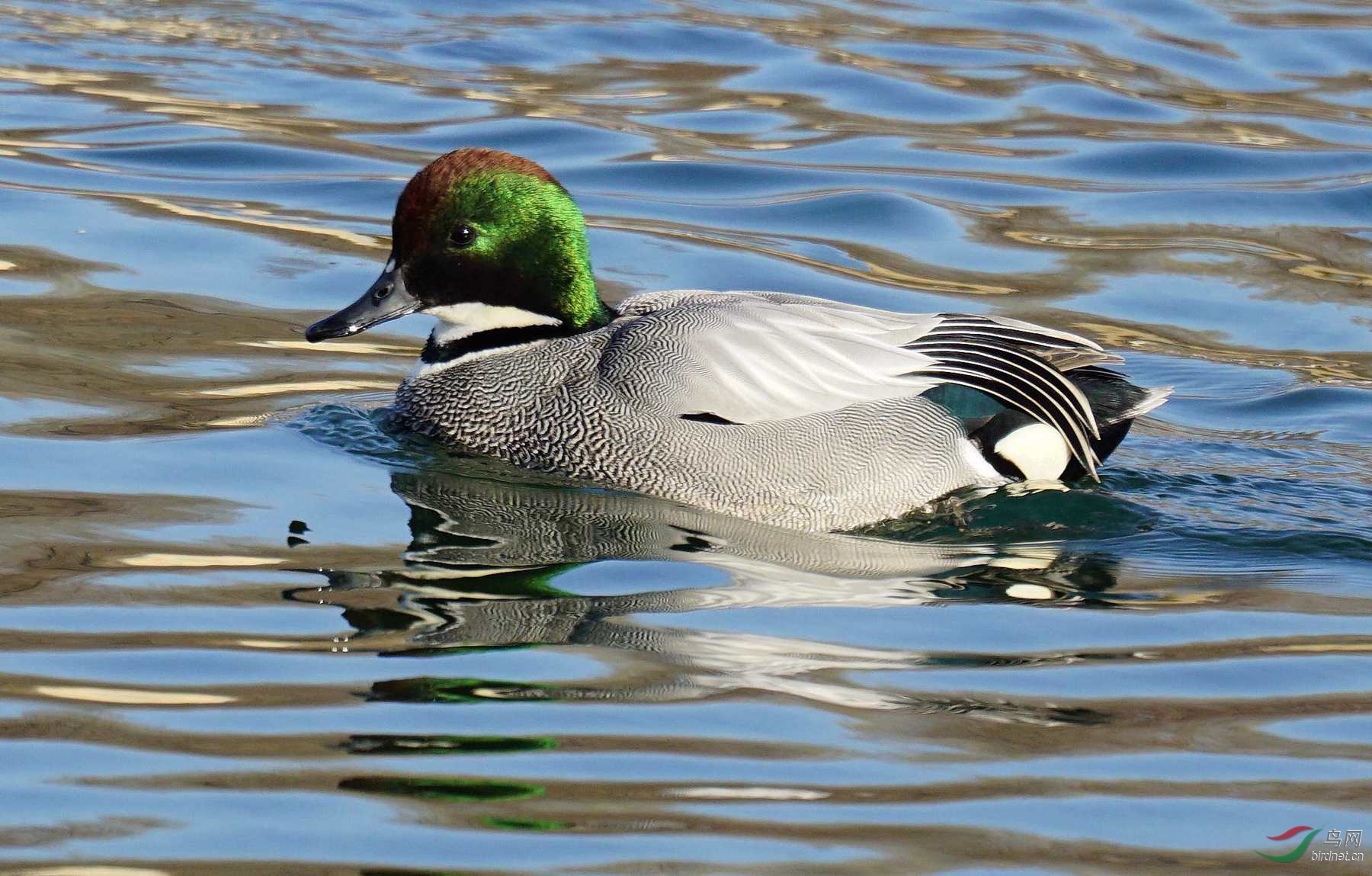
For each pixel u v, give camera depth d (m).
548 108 20.16
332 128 19.33
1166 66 22.02
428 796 8.07
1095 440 12.62
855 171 18.86
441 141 19.11
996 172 18.98
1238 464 13.37
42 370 13.59
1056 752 8.70
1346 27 23.25
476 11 23.39
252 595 10.20
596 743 8.59
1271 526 12.19
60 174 17.75
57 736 8.49
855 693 9.27
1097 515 12.30
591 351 12.88
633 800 8.09
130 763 8.28
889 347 12.62
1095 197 18.50
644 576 10.79
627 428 12.40
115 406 13.09
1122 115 20.45
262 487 11.92
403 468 12.49
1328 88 21.33
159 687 9.02
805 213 17.91
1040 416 12.52
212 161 18.39
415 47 21.95
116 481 11.80
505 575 10.69
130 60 20.91
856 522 12.16
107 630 9.63
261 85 20.45
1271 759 8.73
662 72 21.48
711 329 12.59
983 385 12.54
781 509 12.09
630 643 9.75
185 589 10.21
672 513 12.00
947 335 12.77
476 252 13.08
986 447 12.62
